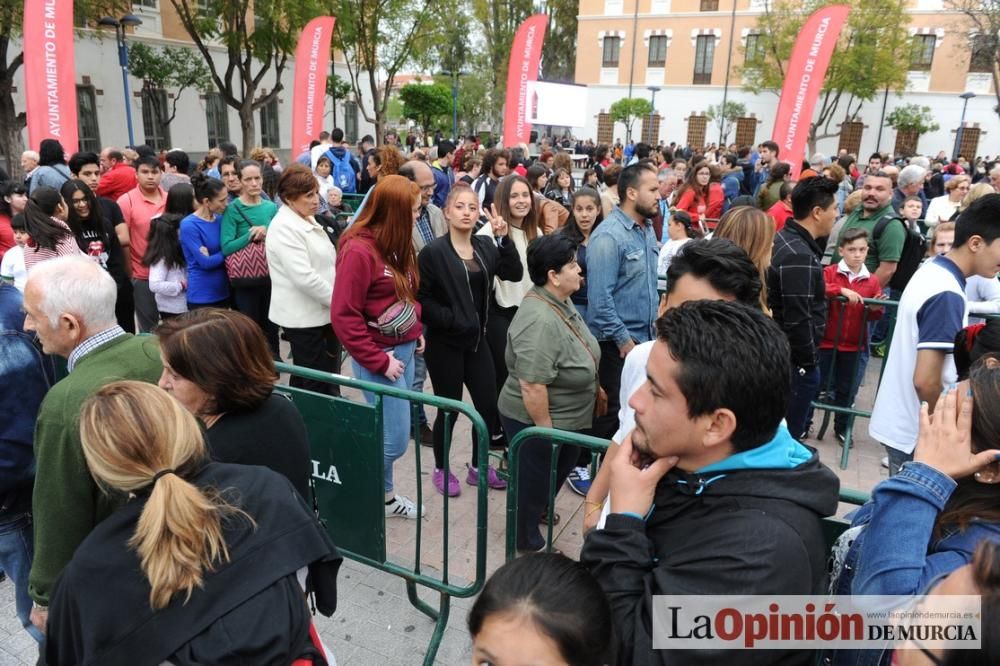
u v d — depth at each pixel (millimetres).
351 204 9680
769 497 1161
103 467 1335
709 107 34719
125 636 1257
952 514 1206
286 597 1360
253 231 4840
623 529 1206
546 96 13742
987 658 870
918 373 2666
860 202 5590
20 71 18391
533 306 2959
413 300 3352
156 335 1979
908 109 32156
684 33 35219
